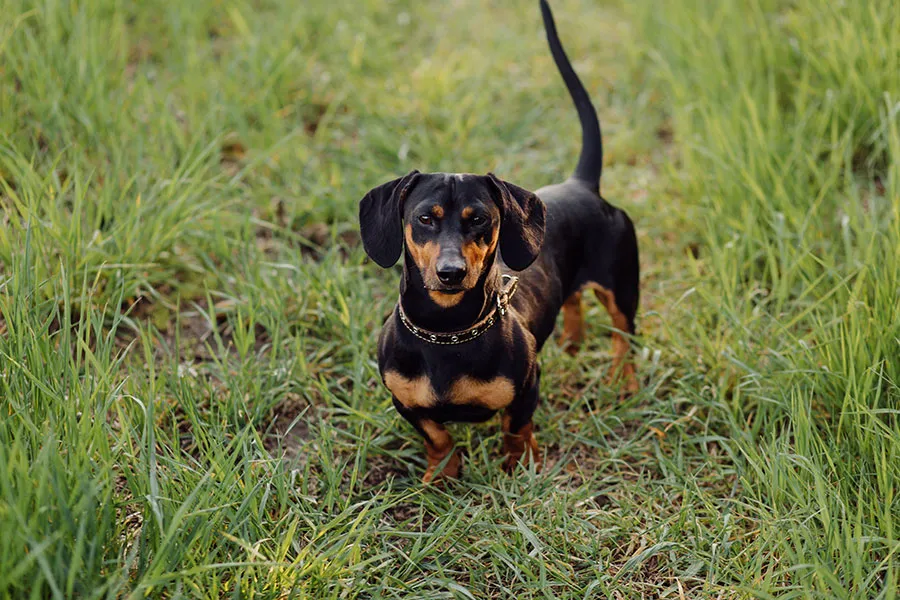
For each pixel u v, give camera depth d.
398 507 1.36
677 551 1.27
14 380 1.21
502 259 1.33
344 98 2.14
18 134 1.74
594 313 1.67
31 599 1.00
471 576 1.23
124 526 1.17
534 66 2.36
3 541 1.02
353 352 1.54
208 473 1.18
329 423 1.44
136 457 1.28
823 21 1.98
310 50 2.35
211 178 1.81
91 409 1.30
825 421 1.35
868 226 1.55
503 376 1.28
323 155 1.99
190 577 1.12
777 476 1.27
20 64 1.86
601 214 1.48
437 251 1.20
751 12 2.17
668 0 2.34
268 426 1.46
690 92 2.06
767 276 1.68
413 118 2.10
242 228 1.76
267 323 1.57
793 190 1.71
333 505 1.34
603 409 1.53
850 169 1.72
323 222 1.83
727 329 1.55
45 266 1.47
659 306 1.69
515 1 2.75
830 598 1.12
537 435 1.47
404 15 2.59
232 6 2.42
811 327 1.52
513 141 2.07
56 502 1.09
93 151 1.77
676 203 1.86
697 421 1.45
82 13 1.94
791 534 1.21
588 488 1.36
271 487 1.31
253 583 1.14
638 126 2.07
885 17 1.88
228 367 1.47
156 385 1.40
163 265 1.65
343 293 1.63
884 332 1.36
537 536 1.29
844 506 1.20
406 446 1.46
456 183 1.23
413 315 1.26
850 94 1.83
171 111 1.97
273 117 1.98
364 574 1.22
